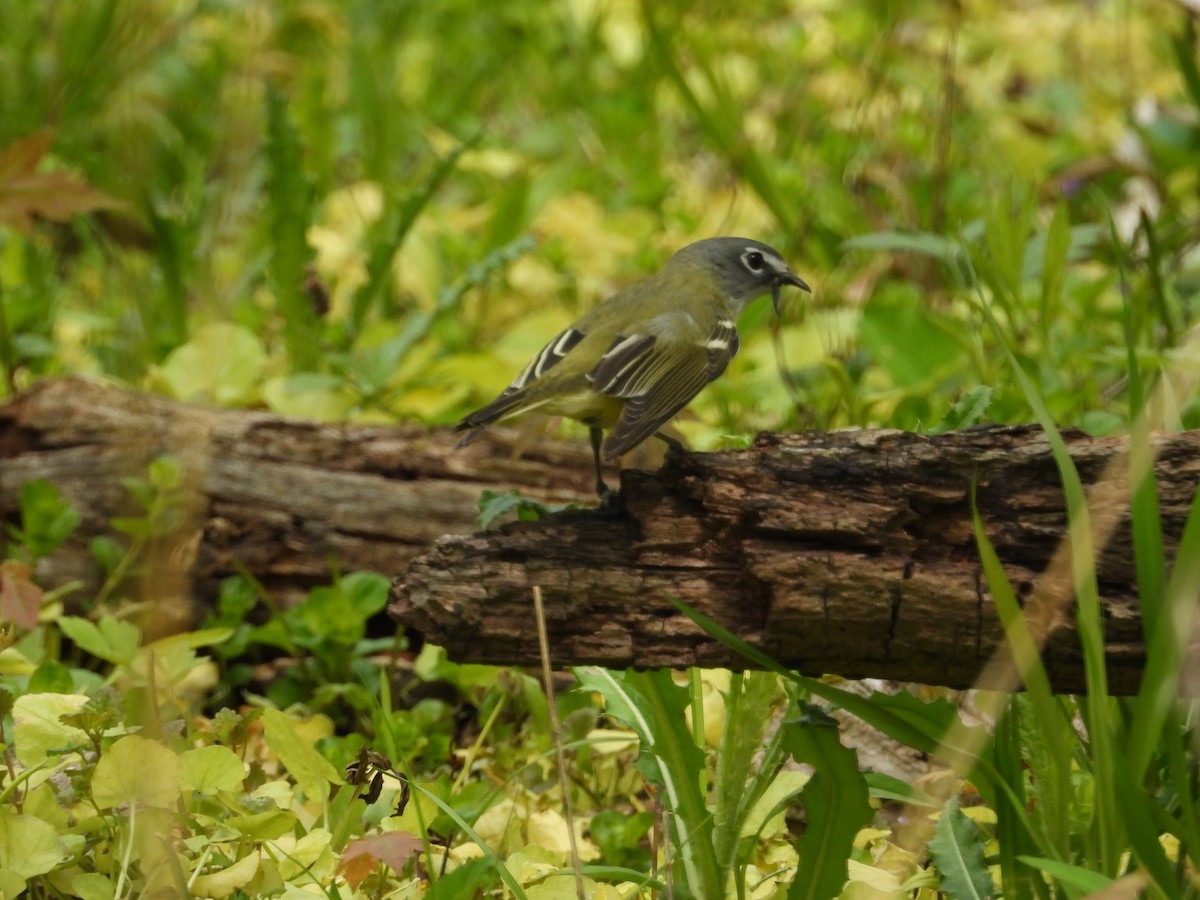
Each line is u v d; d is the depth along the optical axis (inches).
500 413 312.5
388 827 265.0
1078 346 486.0
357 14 896.9
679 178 767.7
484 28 936.9
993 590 211.3
